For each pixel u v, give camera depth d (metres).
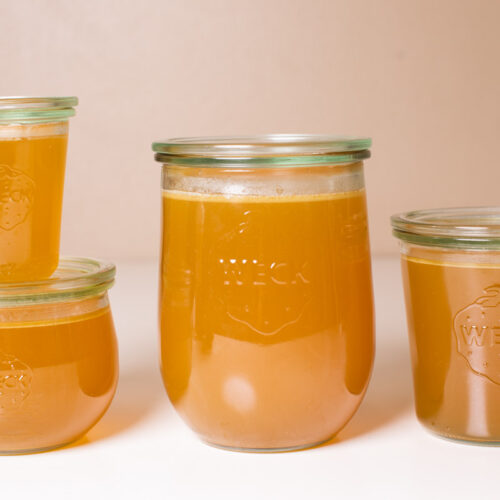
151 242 1.78
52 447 0.76
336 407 0.74
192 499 0.70
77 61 1.72
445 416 0.75
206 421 0.75
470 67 1.71
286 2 1.71
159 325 0.76
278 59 1.72
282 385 0.73
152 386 0.88
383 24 1.71
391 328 1.04
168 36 1.72
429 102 1.72
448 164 1.74
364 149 0.74
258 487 0.71
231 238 0.72
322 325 0.73
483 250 0.73
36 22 1.71
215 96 1.74
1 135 0.74
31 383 0.73
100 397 0.76
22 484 0.72
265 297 0.72
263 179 0.71
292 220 0.72
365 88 1.72
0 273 0.75
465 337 0.74
